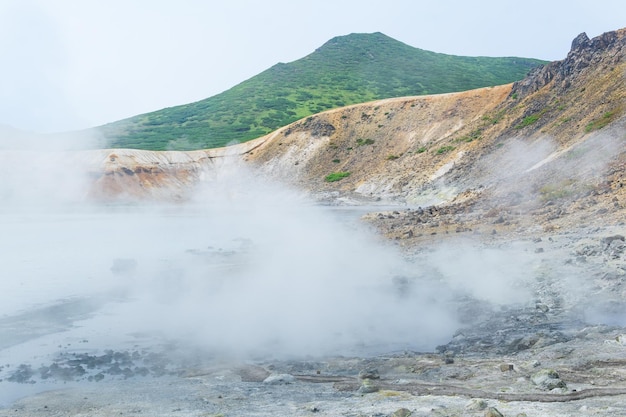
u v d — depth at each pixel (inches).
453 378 473.7
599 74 3011.8
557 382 419.2
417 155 3954.2
